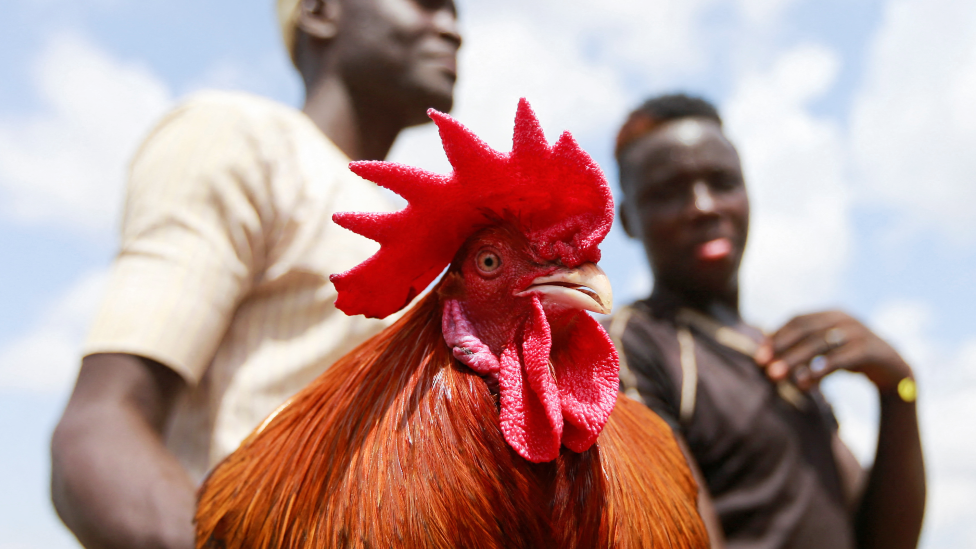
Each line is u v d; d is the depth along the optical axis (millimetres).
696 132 1073
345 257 773
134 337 683
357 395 602
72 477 644
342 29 905
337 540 564
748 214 1106
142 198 731
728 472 942
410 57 903
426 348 604
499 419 581
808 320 1016
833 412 1062
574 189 598
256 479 611
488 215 616
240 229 736
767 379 996
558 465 583
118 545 629
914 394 1000
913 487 986
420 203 603
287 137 785
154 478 647
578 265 600
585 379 604
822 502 948
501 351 605
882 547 992
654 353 988
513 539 563
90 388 678
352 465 577
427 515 559
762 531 923
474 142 591
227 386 742
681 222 1049
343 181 805
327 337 759
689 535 622
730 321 1072
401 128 950
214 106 768
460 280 615
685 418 950
